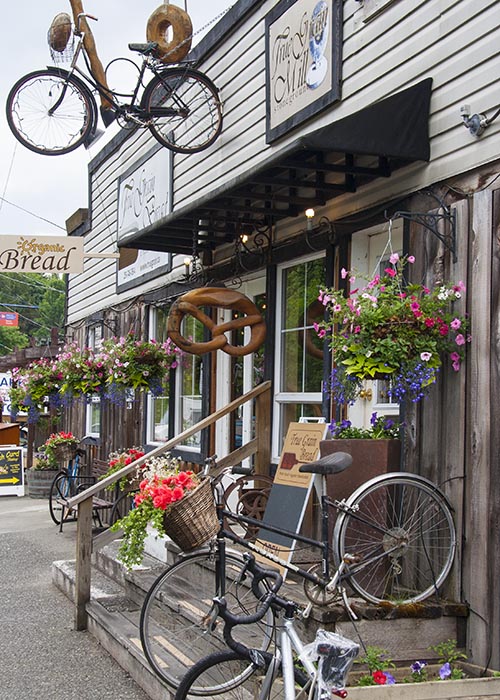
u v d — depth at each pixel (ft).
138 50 22.95
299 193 19.57
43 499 44.19
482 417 13.00
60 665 16.31
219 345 20.12
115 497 31.19
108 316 36.06
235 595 13.48
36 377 33.96
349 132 14.32
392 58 16.02
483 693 11.68
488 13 13.61
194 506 12.78
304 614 12.69
